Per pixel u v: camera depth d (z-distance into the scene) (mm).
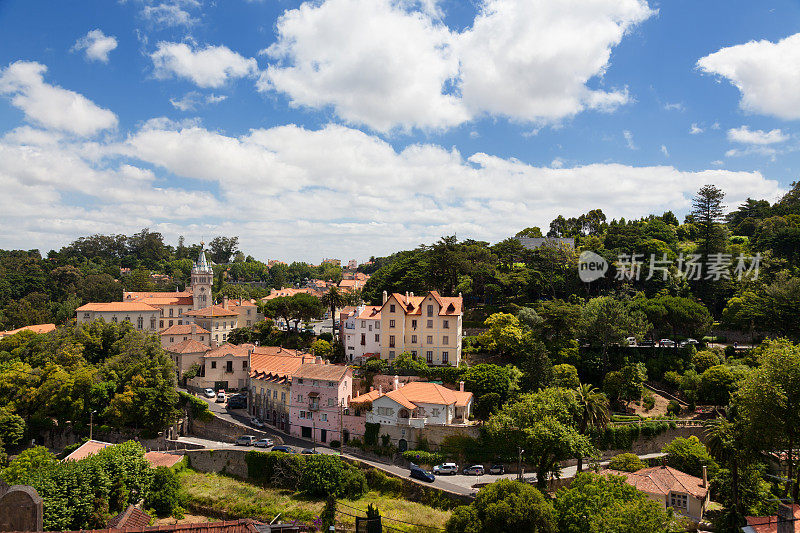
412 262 142500
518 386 92062
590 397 78250
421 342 106062
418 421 82750
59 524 59094
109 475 68125
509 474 78812
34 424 95688
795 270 126875
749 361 103375
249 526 38562
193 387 112625
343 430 88188
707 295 132875
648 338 117500
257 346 121562
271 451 81188
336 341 119812
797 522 39094
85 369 99250
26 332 129750
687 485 66062
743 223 181750
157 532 37281
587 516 51062
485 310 131750
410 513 65938
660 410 97312
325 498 72500
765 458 66062
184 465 83188
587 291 133750
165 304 151125
